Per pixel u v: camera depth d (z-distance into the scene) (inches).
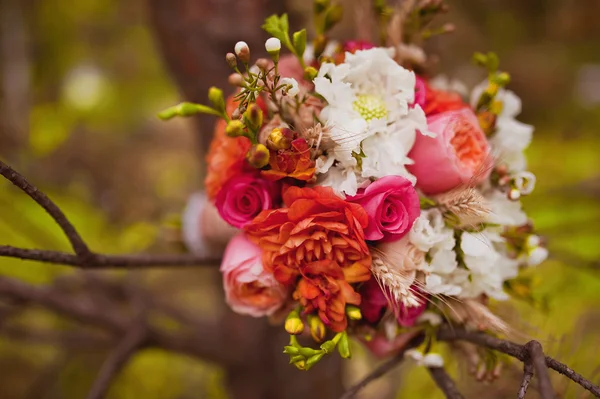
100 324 33.2
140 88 63.0
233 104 22.2
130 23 61.4
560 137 59.0
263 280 21.1
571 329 27.5
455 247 21.8
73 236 22.7
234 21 30.8
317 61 22.5
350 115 21.0
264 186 21.2
